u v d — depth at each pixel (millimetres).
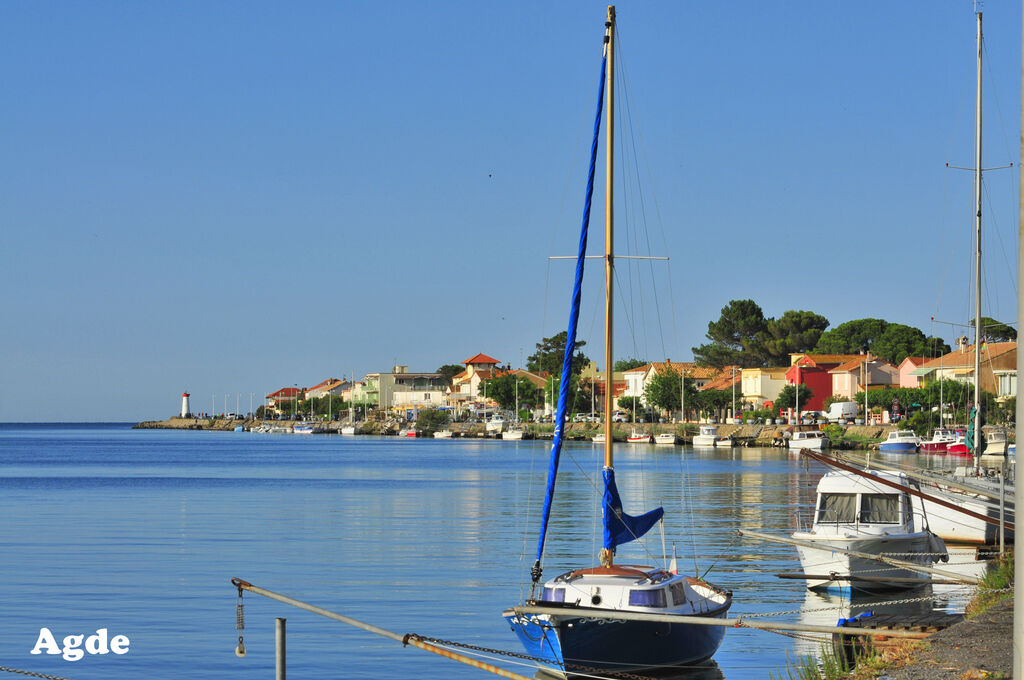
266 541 57125
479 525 65188
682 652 26562
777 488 90062
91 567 47188
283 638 17141
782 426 178000
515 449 194625
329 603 38438
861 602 35969
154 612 36844
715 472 112938
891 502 38156
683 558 48531
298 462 151625
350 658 30219
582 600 26109
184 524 66562
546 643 25172
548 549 53000
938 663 19812
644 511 70438
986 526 45625
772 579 41562
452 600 38906
